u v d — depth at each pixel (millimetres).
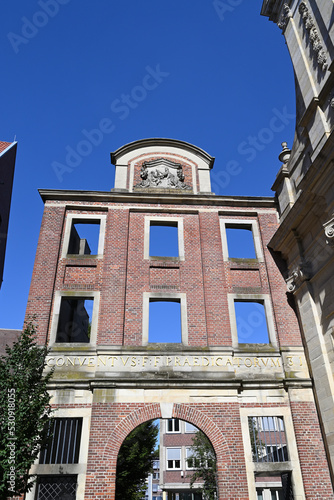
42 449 11758
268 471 13672
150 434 28281
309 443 14039
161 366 15070
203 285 17125
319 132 15695
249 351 15844
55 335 15578
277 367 15656
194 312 16469
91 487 12867
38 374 12836
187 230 18578
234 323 16469
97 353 15125
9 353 12352
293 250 17156
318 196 14805
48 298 16156
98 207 18688
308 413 14578
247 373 15414
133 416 14109
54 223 18031
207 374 15008
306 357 15703
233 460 13680
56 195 18656
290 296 17172
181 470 37125
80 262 17328
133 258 17531
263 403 14898
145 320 16094
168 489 36281
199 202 19297
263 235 18688
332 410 13703
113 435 13719
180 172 20219
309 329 15469
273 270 17766
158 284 17062
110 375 14656
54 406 14156
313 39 16547
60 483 13242
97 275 17109
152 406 14328
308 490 13234
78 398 14383
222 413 14422
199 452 30297
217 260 17750
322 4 15977
